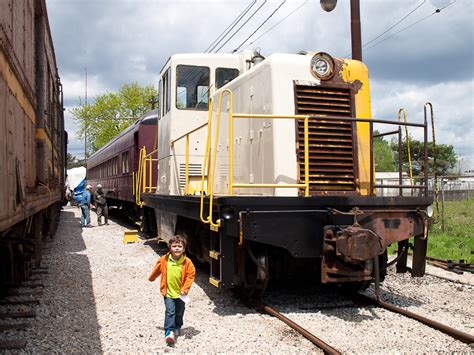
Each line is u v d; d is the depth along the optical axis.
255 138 6.42
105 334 4.76
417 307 5.81
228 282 5.47
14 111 4.23
